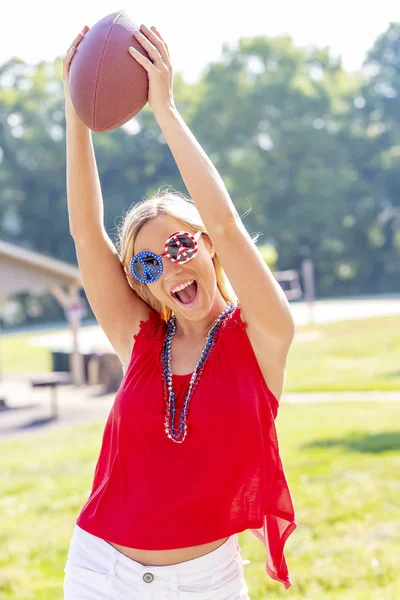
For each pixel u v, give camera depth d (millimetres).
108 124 2750
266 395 2604
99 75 2691
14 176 63531
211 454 2516
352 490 7598
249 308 2547
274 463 2604
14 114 65000
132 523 2549
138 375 2658
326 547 6020
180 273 2623
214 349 2607
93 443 12383
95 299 2963
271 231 60188
